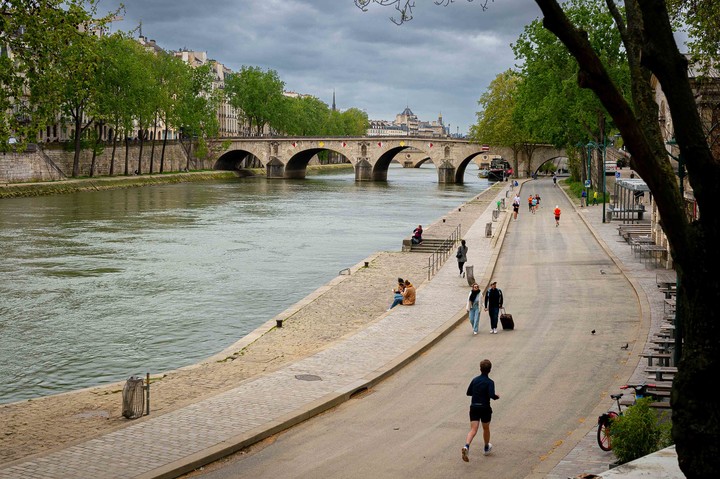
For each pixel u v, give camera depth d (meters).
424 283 45.47
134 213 97.31
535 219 84.31
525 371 25.91
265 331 35.22
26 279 51.81
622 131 11.20
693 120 11.13
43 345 35.88
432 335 31.64
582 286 43.12
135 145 165.25
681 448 11.34
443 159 178.38
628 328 32.25
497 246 61.50
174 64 160.25
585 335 31.16
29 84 28.95
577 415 20.95
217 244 70.19
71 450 18.41
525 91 110.31
